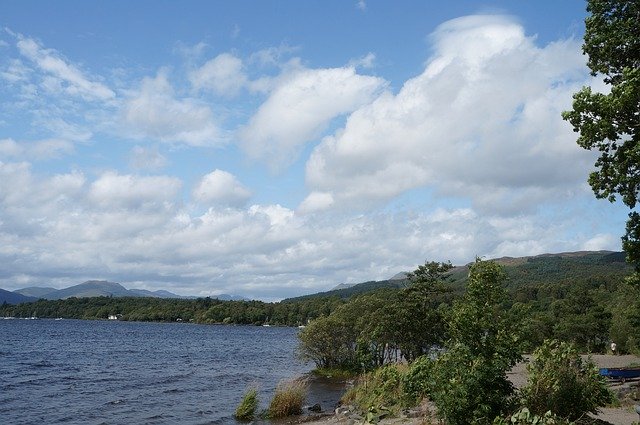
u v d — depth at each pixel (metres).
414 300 36.84
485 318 13.70
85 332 132.88
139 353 72.06
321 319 44.16
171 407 27.44
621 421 15.39
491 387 13.10
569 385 13.32
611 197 12.23
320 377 40.44
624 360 43.06
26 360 57.31
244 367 53.47
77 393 32.88
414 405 20.05
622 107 11.19
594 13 13.88
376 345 37.44
